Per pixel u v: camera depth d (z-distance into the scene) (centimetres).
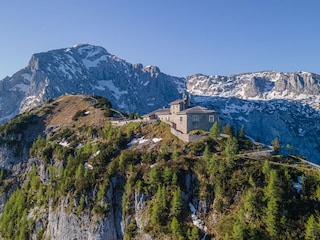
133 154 15125
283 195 11038
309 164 13200
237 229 10325
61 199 15288
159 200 12469
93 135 19412
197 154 14112
